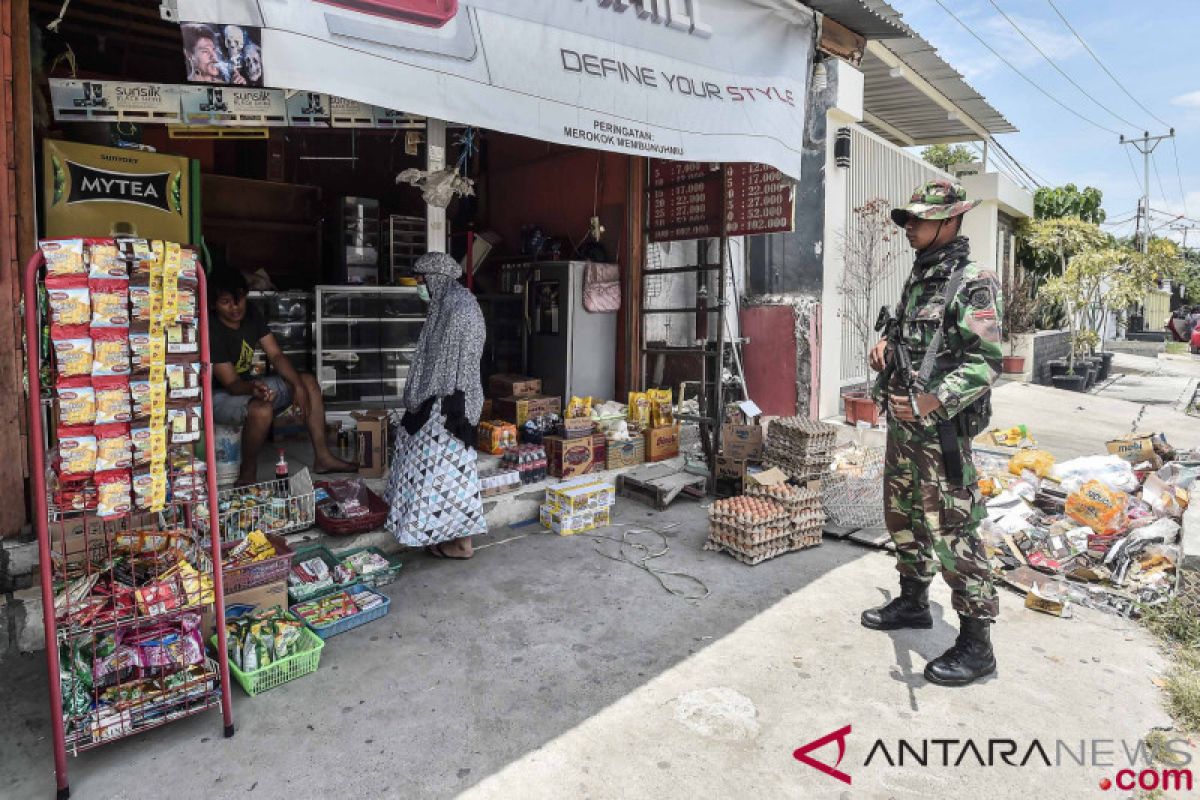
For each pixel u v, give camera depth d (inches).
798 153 195.3
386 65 112.1
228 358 162.6
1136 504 169.6
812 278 306.5
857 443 264.5
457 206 323.0
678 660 118.7
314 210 285.4
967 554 112.7
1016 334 506.3
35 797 86.0
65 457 83.9
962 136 503.8
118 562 101.0
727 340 305.0
